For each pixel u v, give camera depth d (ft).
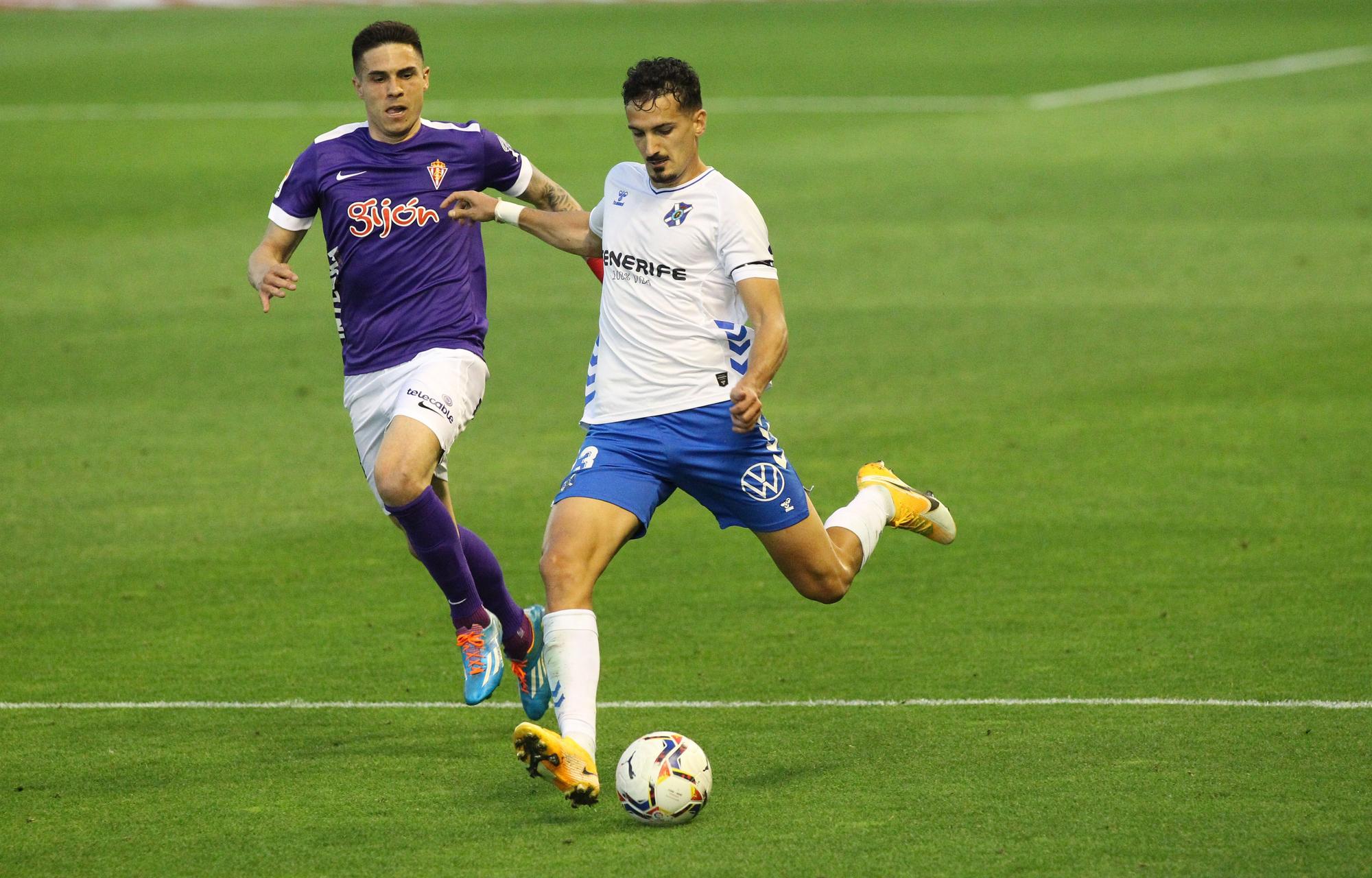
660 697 68.69
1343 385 120.88
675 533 94.68
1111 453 106.63
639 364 59.16
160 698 69.67
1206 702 66.03
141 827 55.62
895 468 104.83
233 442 113.19
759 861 51.49
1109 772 58.59
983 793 56.85
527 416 119.34
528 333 142.61
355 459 109.60
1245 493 97.81
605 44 335.26
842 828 53.98
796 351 135.44
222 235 183.83
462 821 55.72
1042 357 131.64
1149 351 132.67
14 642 77.36
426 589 85.20
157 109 267.59
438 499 63.82
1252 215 181.88
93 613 81.61
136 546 92.43
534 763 52.85
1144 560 86.48
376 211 66.39
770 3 403.34
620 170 61.26
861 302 150.82
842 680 70.18
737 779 59.11
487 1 414.21
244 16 394.93
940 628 77.05
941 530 70.08
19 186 211.41
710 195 58.54
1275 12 364.99
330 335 143.33
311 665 73.97
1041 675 70.08
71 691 70.59
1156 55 304.91
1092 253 167.22
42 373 131.44
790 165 216.54
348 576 87.25
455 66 308.40
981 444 109.50
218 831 55.16
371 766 61.46
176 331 144.56
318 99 273.95
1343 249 165.17
